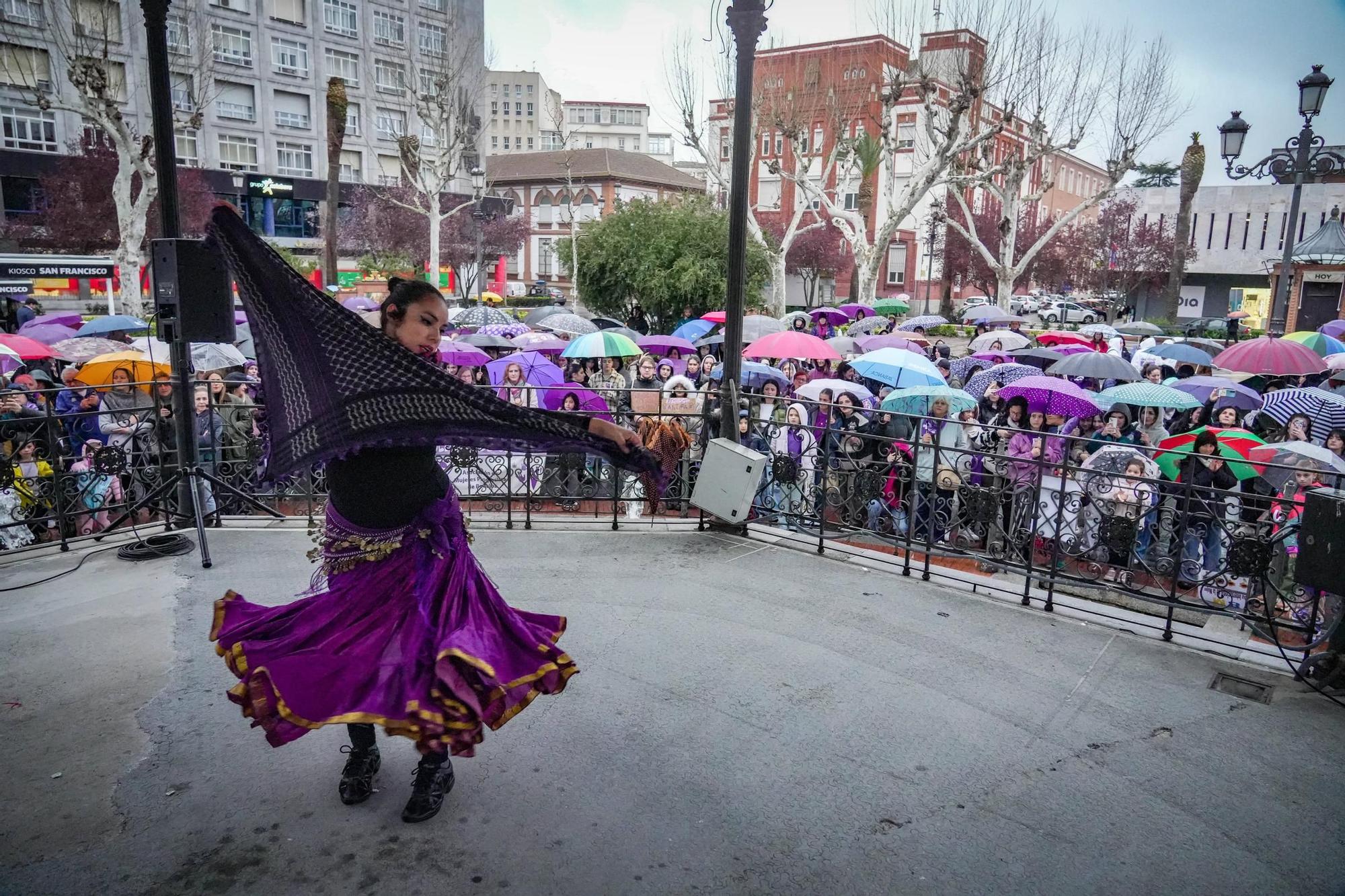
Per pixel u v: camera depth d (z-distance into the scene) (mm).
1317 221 47188
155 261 5734
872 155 29297
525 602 5090
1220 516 4996
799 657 4488
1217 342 24047
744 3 6031
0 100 37781
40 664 4160
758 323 15750
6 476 6000
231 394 9492
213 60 34500
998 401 10656
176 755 3412
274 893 2652
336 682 2654
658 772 3400
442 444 2707
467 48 47094
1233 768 3588
